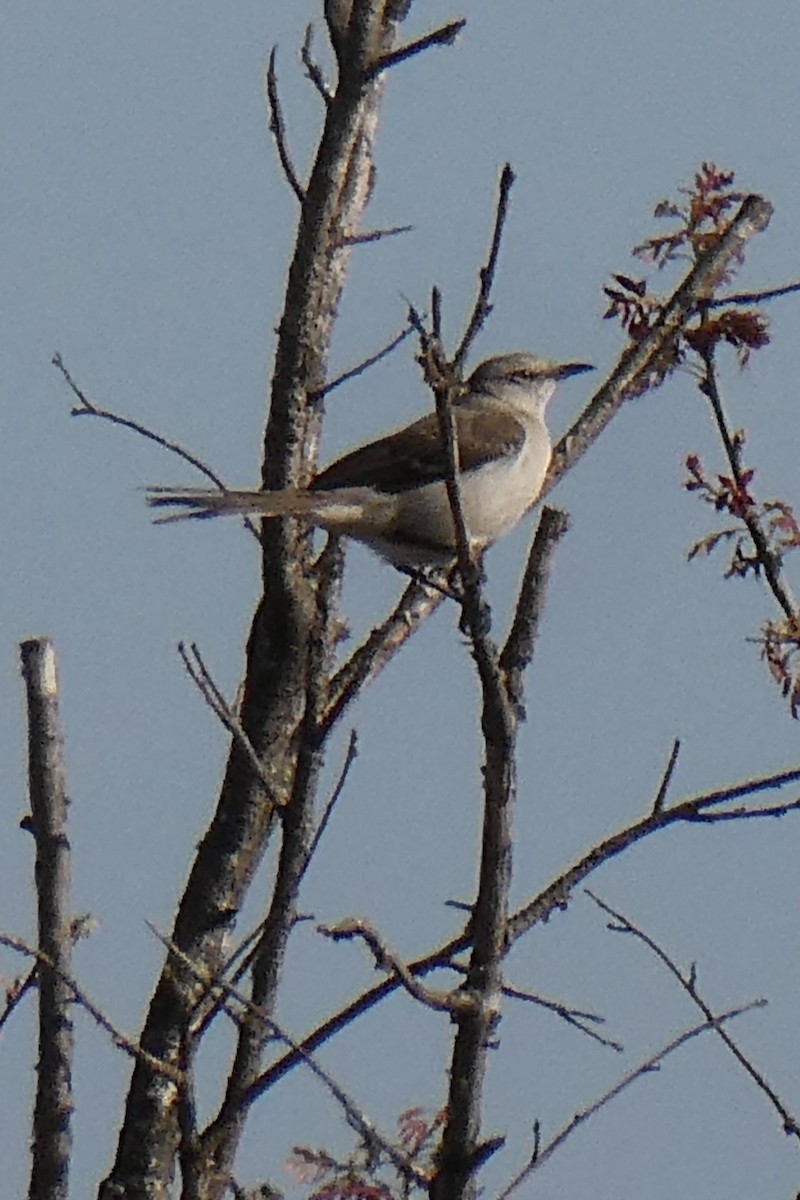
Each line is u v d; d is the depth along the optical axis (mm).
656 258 13008
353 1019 9086
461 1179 8461
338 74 12195
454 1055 8648
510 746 9008
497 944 8828
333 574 13148
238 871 12586
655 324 12695
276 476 12836
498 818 8961
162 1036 11945
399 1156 8805
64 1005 9812
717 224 12945
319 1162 9562
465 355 9711
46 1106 9820
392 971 8469
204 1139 9156
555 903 9500
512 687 9812
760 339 12453
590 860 9586
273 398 12727
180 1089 9141
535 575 9898
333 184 12320
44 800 9969
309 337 12617
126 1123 11852
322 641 10172
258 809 12688
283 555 12703
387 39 12805
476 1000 8648
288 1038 8781
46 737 10047
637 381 12969
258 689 12820
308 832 9531
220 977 9289
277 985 9305
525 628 9883
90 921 10094
